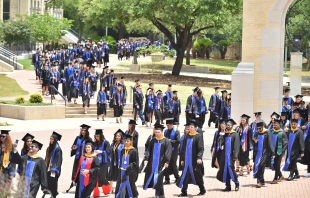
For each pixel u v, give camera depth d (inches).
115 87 2000.5
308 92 2679.6
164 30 2861.7
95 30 5137.8
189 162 1090.7
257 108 1571.1
